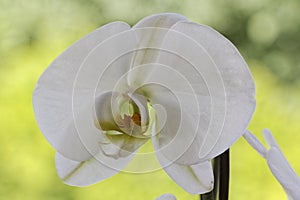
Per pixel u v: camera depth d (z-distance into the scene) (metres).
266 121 1.05
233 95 0.52
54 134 0.53
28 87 1.08
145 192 0.95
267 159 0.54
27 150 1.02
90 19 1.62
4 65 1.18
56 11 1.58
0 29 1.50
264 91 1.14
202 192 0.53
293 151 1.02
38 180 1.00
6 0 1.54
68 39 1.20
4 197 1.00
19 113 1.04
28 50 1.16
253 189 0.97
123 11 1.64
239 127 0.52
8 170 1.01
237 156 0.99
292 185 0.54
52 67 0.52
